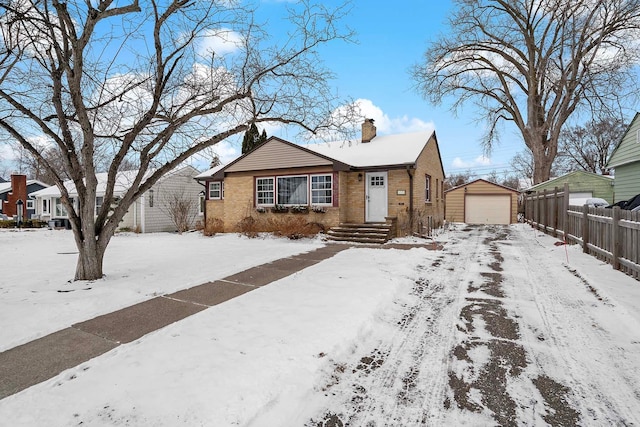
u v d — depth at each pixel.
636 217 5.78
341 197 13.26
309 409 2.52
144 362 3.13
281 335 3.68
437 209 17.67
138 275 6.69
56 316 4.43
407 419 2.42
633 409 2.49
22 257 9.59
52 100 6.27
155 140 6.61
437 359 3.30
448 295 5.36
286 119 7.43
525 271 6.83
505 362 3.21
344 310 4.44
